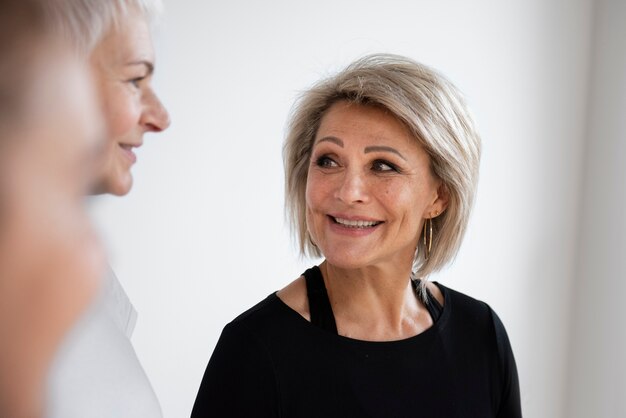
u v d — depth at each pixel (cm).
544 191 208
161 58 169
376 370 91
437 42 191
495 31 195
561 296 215
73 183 20
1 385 18
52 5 21
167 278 179
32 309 19
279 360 88
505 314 212
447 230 97
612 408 211
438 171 90
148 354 180
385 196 85
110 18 42
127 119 46
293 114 98
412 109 84
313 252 101
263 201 185
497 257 207
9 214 19
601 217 209
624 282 205
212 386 89
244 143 181
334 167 88
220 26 174
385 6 185
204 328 184
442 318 100
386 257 89
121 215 171
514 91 200
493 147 200
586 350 216
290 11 179
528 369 216
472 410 98
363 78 85
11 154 19
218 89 176
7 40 20
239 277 186
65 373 49
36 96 20
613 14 200
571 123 206
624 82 201
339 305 94
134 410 55
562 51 201
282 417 87
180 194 177
